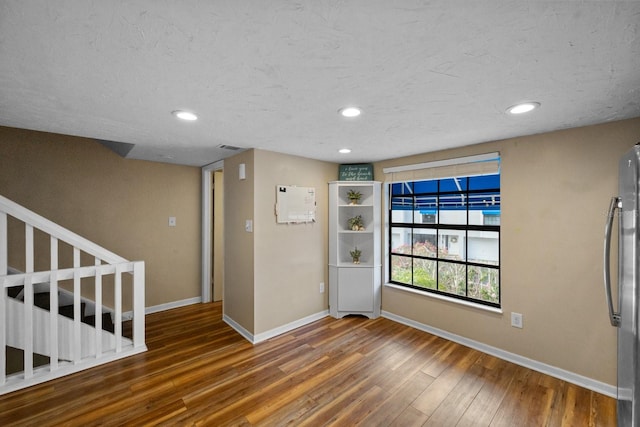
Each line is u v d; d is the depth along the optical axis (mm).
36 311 2248
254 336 2922
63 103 1696
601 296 2072
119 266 2598
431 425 1775
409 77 1371
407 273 3516
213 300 4301
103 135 2449
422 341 2920
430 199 3299
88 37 1044
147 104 1713
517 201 2467
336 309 3588
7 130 2859
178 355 2646
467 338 2807
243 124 2115
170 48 1124
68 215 3174
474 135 2402
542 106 1739
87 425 1758
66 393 2064
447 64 1247
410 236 3486
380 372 2355
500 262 2582
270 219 3066
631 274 1194
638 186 1112
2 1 849
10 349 2873
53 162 3088
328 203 3670
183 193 4059
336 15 935
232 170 3332
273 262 3096
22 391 2074
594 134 2092
